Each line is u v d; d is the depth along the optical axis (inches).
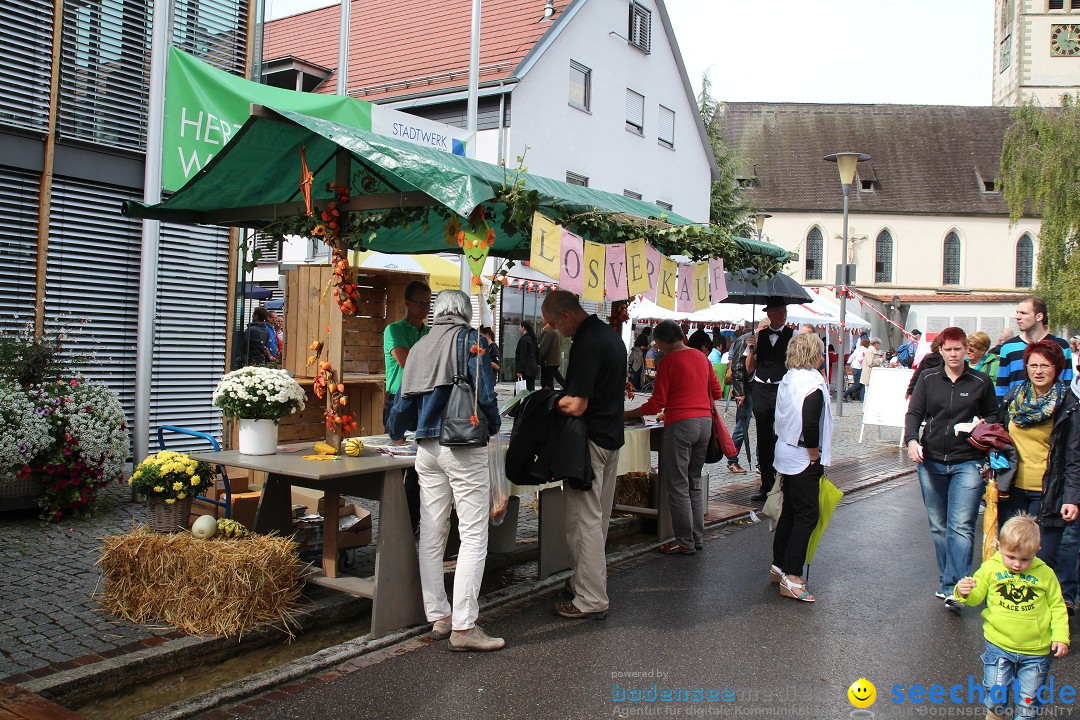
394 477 200.1
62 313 344.2
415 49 913.5
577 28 884.0
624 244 239.5
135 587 195.6
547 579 249.4
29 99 331.0
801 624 218.4
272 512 226.5
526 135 824.3
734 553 292.2
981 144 2159.2
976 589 158.7
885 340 1845.5
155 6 320.2
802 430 237.1
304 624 204.5
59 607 202.2
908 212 2033.7
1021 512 223.9
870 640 207.6
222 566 188.1
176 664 178.4
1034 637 152.9
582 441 212.5
